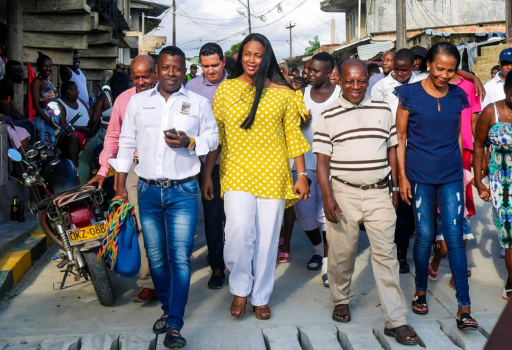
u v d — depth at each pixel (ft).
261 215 13.00
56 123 22.90
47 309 13.99
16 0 29.68
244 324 12.98
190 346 11.82
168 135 11.28
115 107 13.85
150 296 14.42
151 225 12.16
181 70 11.92
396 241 16.65
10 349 11.64
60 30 32.60
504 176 13.42
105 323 13.09
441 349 11.57
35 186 14.80
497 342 3.30
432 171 12.85
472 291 15.10
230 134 12.88
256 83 12.66
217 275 15.66
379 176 12.37
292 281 16.16
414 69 19.84
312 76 16.29
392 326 11.93
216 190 15.42
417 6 101.76
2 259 16.20
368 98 12.67
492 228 21.57
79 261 13.88
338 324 12.91
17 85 30.58
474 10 100.83
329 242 13.07
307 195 13.33
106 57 45.01
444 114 12.82
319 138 12.73
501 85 23.11
